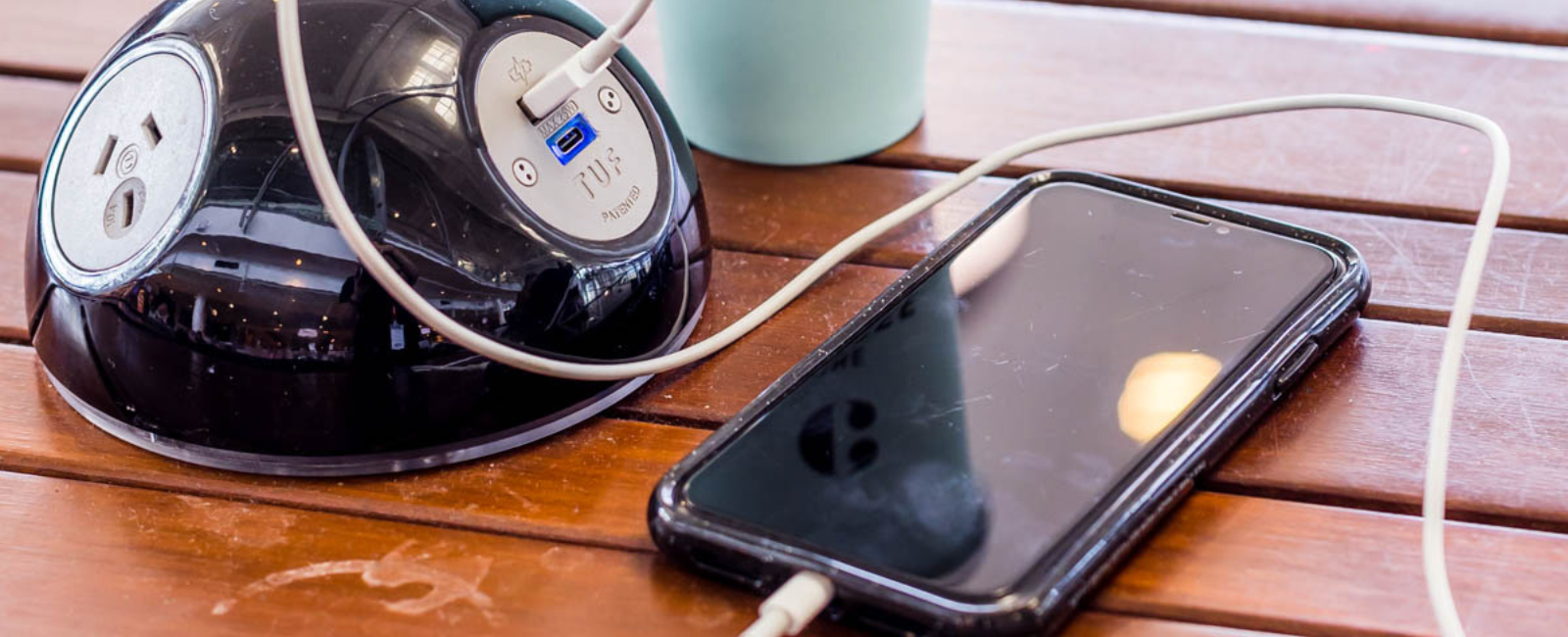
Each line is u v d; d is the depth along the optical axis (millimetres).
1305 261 557
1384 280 593
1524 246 613
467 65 495
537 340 493
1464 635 424
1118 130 638
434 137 479
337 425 486
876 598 418
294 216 467
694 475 466
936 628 413
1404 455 504
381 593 460
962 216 651
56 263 504
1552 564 463
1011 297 548
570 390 515
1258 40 784
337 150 468
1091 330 528
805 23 644
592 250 504
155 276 476
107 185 502
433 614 452
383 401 482
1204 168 675
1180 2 818
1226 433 484
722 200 671
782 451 476
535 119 504
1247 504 488
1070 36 798
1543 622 442
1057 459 469
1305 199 650
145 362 486
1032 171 680
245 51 492
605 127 526
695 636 444
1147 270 559
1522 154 673
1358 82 737
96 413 520
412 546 478
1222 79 748
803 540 439
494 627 448
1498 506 483
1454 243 617
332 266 465
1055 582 419
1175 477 463
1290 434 515
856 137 692
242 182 471
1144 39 792
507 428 508
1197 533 476
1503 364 546
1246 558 466
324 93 477
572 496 498
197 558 473
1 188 676
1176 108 723
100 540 481
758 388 549
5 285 610
